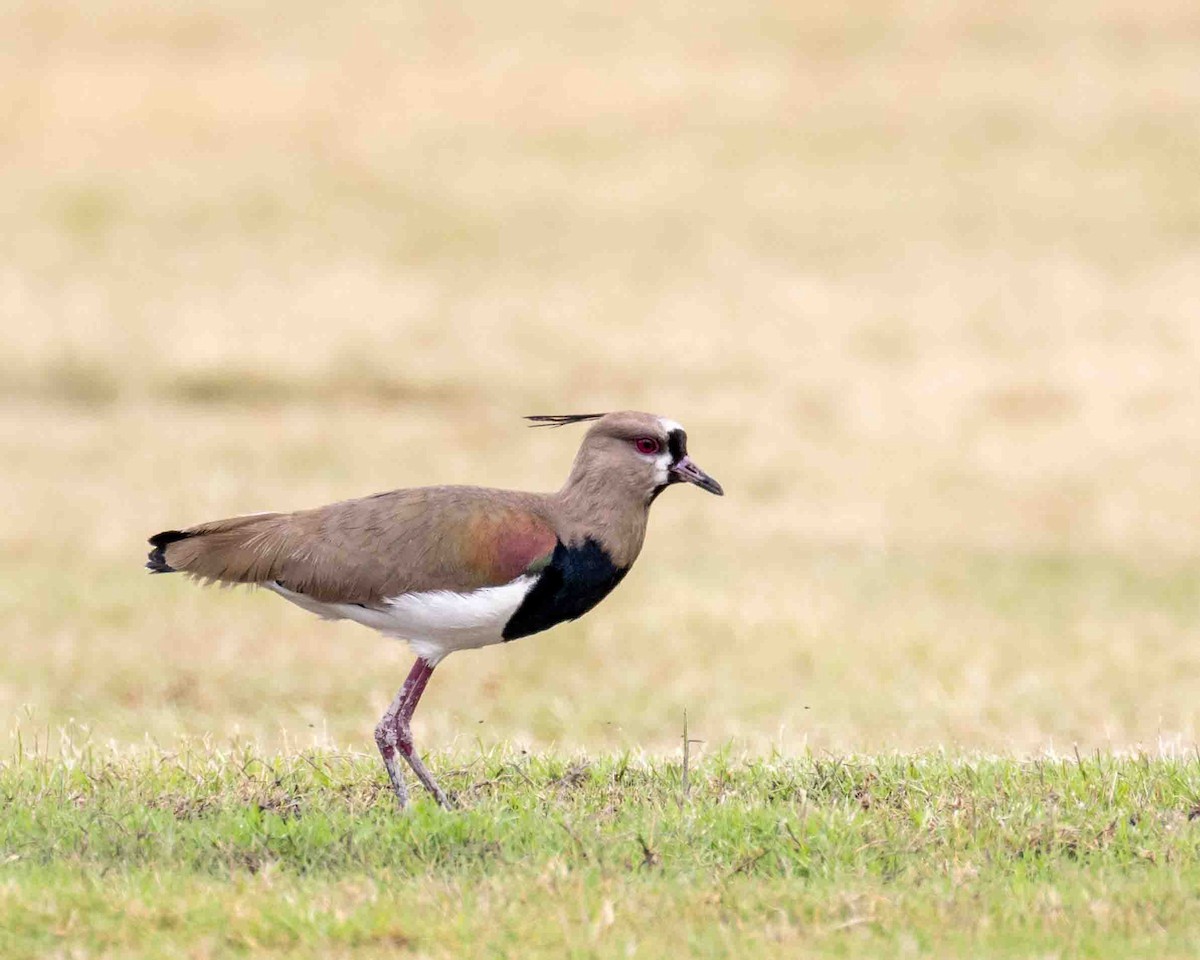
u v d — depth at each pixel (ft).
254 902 22.08
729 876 23.61
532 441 77.97
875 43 140.56
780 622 49.78
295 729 38.96
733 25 144.15
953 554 61.26
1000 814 25.76
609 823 25.62
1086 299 99.81
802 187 119.14
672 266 106.83
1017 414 82.07
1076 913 22.08
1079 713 41.22
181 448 75.00
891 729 39.29
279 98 131.13
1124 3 144.97
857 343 93.66
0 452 73.56
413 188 118.52
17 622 48.91
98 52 136.98
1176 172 119.34
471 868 24.00
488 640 28.12
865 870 23.73
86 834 24.70
